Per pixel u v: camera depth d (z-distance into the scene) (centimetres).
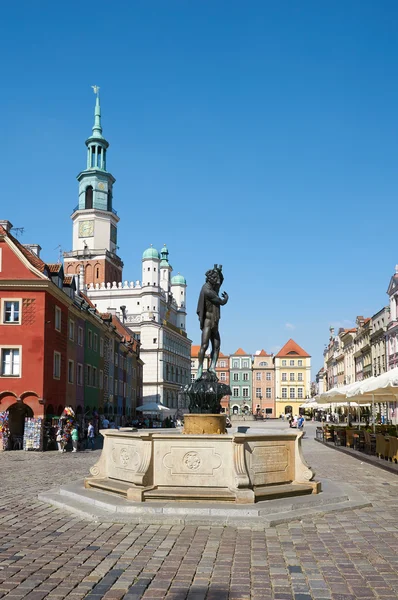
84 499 1309
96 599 714
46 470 2233
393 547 946
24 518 1192
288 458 1353
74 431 3322
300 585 763
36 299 3772
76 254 11369
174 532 1046
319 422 10038
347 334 10575
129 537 1011
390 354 7231
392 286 7138
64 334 4250
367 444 2944
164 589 750
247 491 1198
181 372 12156
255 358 15138
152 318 10531
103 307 10956
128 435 1327
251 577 798
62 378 4191
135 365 8238
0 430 3534
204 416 1520
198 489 1239
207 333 1661
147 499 1222
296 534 1034
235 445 1237
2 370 3734
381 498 1448
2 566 848
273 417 14850
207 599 715
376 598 713
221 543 970
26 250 4156
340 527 1090
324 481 1566
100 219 11656
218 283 1691
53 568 837
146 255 10756
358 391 2517
